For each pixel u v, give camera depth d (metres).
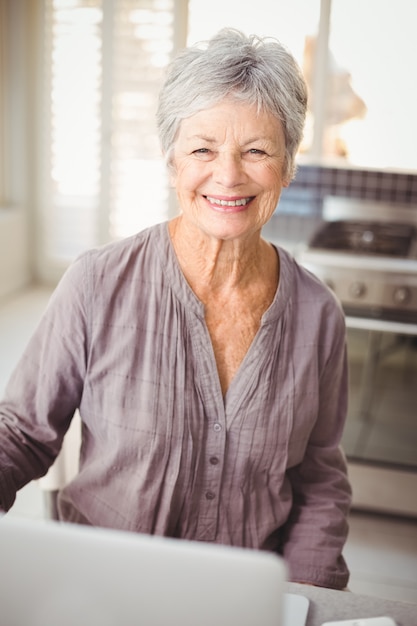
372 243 3.06
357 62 4.08
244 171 1.11
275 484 1.22
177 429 1.16
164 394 1.16
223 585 0.67
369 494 2.63
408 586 2.27
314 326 1.24
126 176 5.06
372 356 2.59
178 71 1.10
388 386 2.58
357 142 4.14
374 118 4.10
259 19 4.37
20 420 1.23
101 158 5.06
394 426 2.59
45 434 1.23
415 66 4.00
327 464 1.34
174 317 1.17
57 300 1.20
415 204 4.07
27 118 5.11
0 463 1.18
